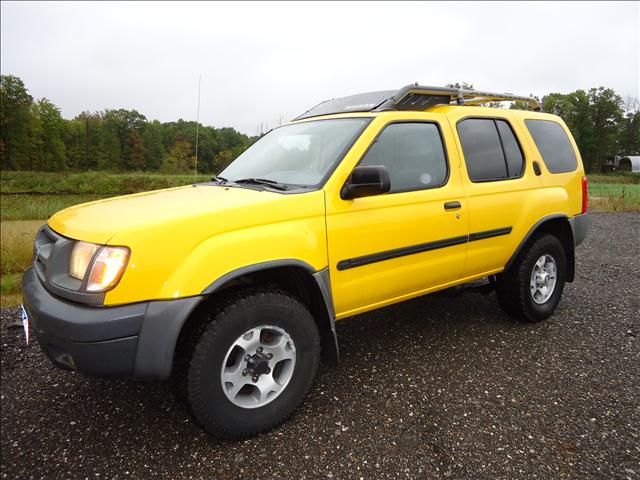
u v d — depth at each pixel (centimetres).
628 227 980
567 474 215
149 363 211
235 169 360
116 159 9462
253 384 247
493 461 226
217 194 279
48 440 260
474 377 310
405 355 347
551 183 402
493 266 367
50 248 246
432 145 329
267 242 240
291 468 226
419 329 397
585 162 8219
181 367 228
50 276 225
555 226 425
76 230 230
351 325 412
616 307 444
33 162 8281
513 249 372
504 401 279
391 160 304
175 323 213
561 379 304
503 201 359
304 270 257
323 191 269
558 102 8112
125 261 208
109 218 235
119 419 279
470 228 338
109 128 9488
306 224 258
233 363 243
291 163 317
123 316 206
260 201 249
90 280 208
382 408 276
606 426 251
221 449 243
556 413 265
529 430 249
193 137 9112
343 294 279
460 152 342
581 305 452
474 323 408
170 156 8819
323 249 263
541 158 401
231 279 227
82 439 259
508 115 390
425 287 330
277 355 252
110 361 206
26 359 376
